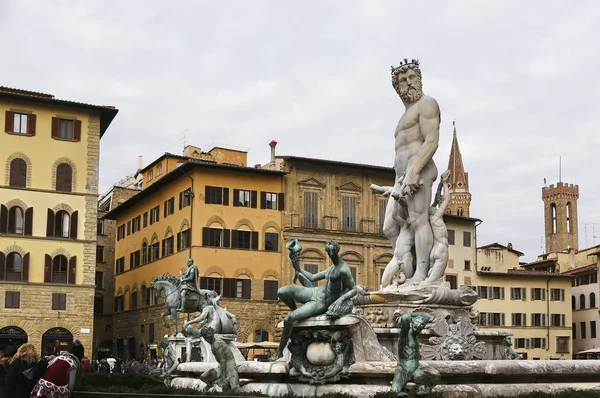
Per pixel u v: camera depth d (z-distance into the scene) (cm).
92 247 6938
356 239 8388
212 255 7725
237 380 1385
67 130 7006
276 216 8081
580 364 1566
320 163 8294
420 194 2014
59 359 1220
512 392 1420
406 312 1883
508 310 9688
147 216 8912
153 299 8494
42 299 6688
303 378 1377
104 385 1820
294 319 1376
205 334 1390
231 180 7931
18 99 6812
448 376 1395
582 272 10494
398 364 1216
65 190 6919
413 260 2041
